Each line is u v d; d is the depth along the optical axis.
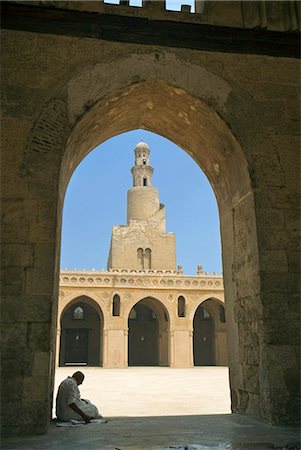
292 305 6.88
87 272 33.06
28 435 5.75
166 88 7.63
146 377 23.34
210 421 7.04
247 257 7.56
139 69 7.34
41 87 6.98
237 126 7.44
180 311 34.69
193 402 12.60
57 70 7.10
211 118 7.75
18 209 6.47
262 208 7.18
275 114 7.62
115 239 46.44
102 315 32.94
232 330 8.40
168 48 7.53
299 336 6.77
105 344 32.28
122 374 25.89
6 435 5.70
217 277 34.91
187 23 7.69
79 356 41.22
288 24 8.07
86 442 5.39
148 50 7.45
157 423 6.91
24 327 6.08
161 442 5.38
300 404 6.50
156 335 43.19
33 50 7.12
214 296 34.53
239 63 7.73
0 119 6.73
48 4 7.30
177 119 8.75
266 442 5.35
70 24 7.32
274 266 6.98
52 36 7.22
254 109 7.57
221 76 7.61
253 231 7.22
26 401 5.84
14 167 6.61
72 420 7.08
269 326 6.75
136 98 7.93
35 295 6.21
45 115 6.88
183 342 33.38
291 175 7.40
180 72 7.47
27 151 6.70
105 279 33.19
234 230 8.34
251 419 7.14
